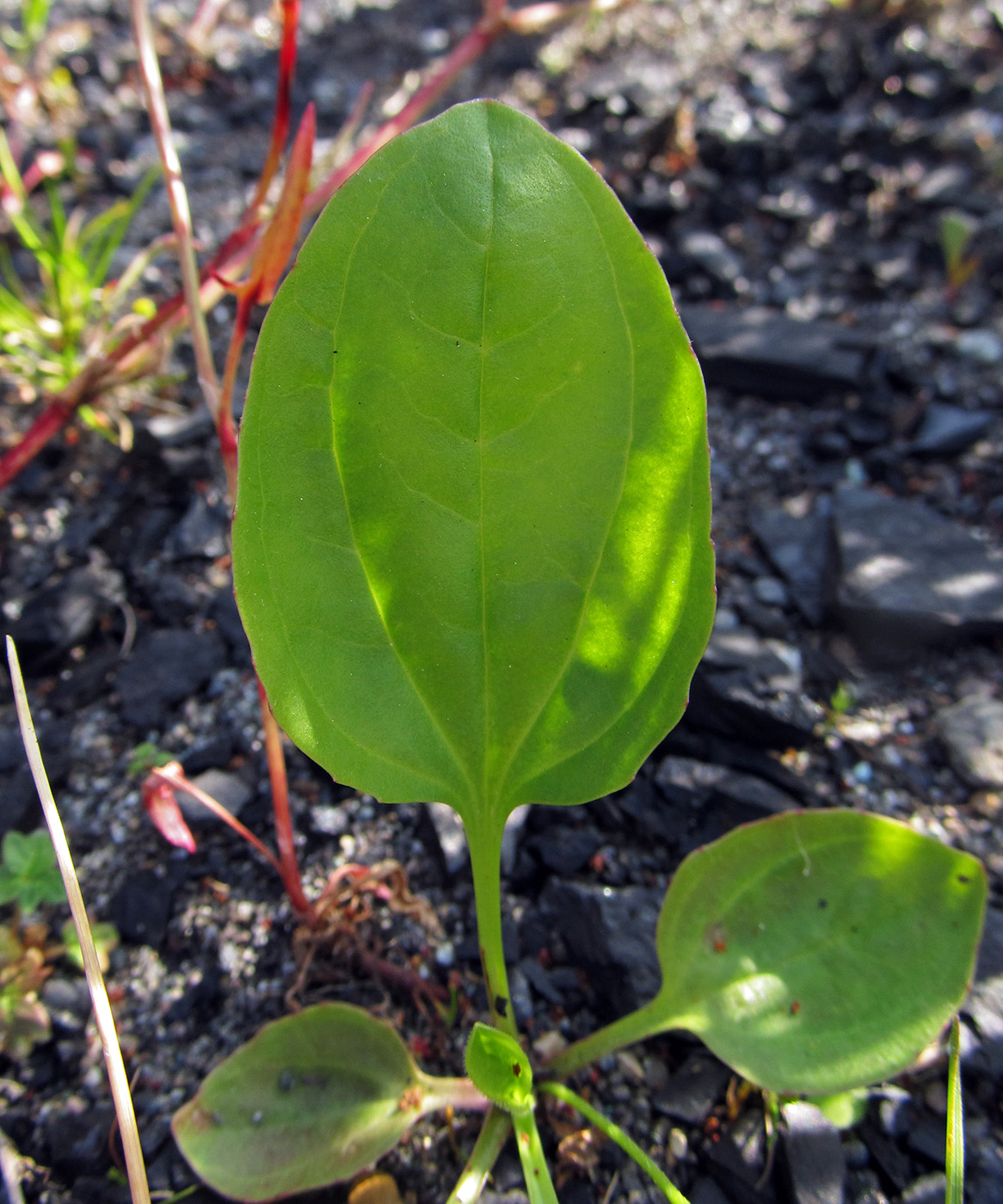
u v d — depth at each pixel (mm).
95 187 302
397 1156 138
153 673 193
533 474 116
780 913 139
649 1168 119
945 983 130
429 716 124
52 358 231
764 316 261
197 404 238
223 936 160
